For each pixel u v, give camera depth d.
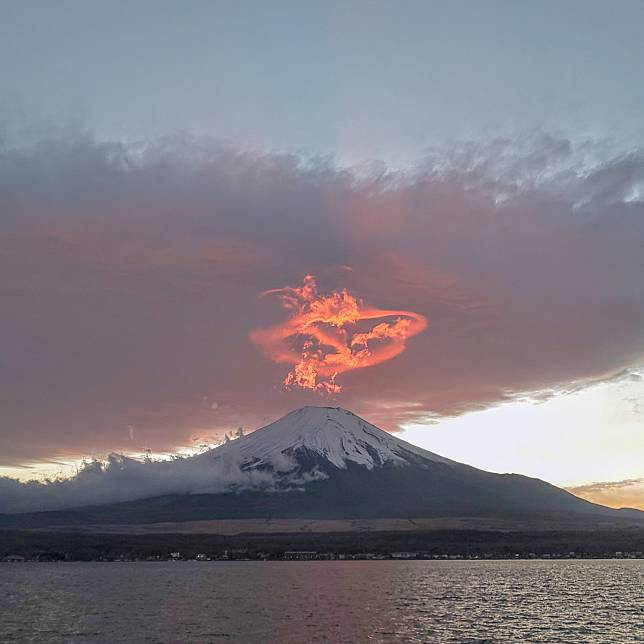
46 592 153.38
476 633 97.44
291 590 155.88
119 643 91.44
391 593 148.50
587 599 136.00
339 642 91.38
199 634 98.06
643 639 92.75
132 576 197.00
